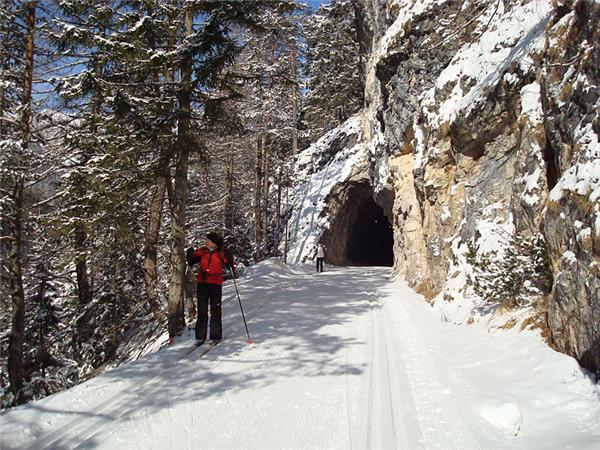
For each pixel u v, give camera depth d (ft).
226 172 79.61
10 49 35.58
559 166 20.12
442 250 35.99
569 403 13.52
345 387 16.42
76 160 39.63
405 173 54.75
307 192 99.09
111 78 30.94
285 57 79.15
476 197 31.99
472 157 34.68
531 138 24.84
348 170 96.27
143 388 16.63
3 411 14.08
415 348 21.20
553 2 23.81
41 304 53.93
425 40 49.11
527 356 17.72
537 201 23.15
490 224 29.43
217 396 15.83
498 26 35.70
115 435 12.83
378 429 12.92
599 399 13.26
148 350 41.09
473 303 27.20
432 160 39.60
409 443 11.98
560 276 16.71
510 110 30.19
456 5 46.68
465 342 21.79
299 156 107.55
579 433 11.94
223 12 26.86
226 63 28.81
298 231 93.45
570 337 16.05
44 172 36.78
